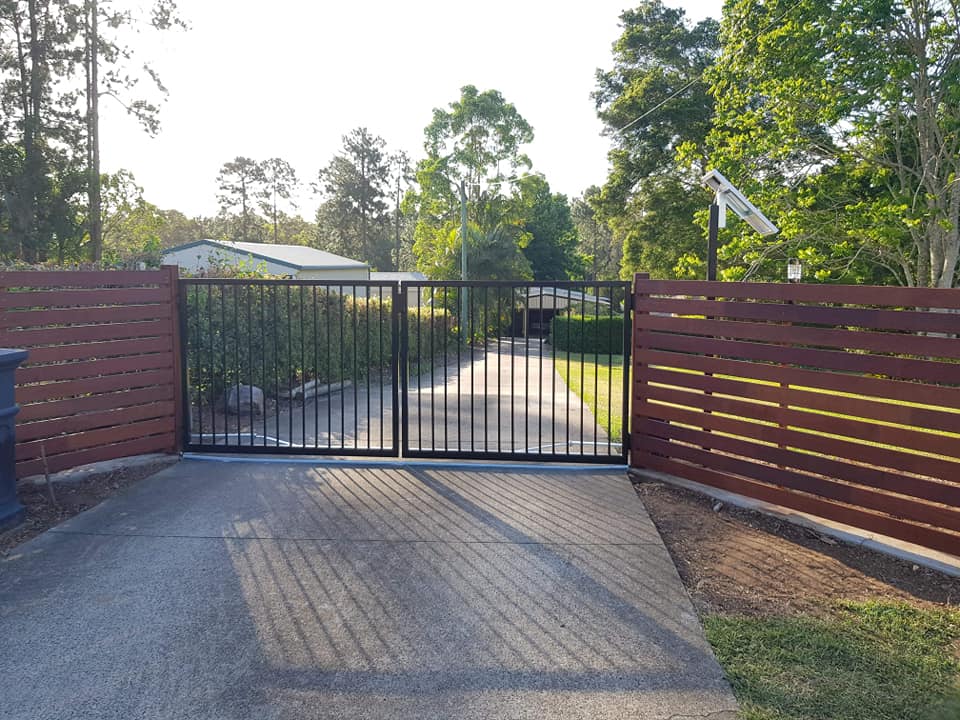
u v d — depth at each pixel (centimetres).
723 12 2017
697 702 288
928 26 1633
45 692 295
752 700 290
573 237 6388
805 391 505
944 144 1628
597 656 325
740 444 550
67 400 595
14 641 337
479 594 389
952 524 428
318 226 7512
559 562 433
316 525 496
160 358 659
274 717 277
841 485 485
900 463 453
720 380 564
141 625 353
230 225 7156
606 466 653
